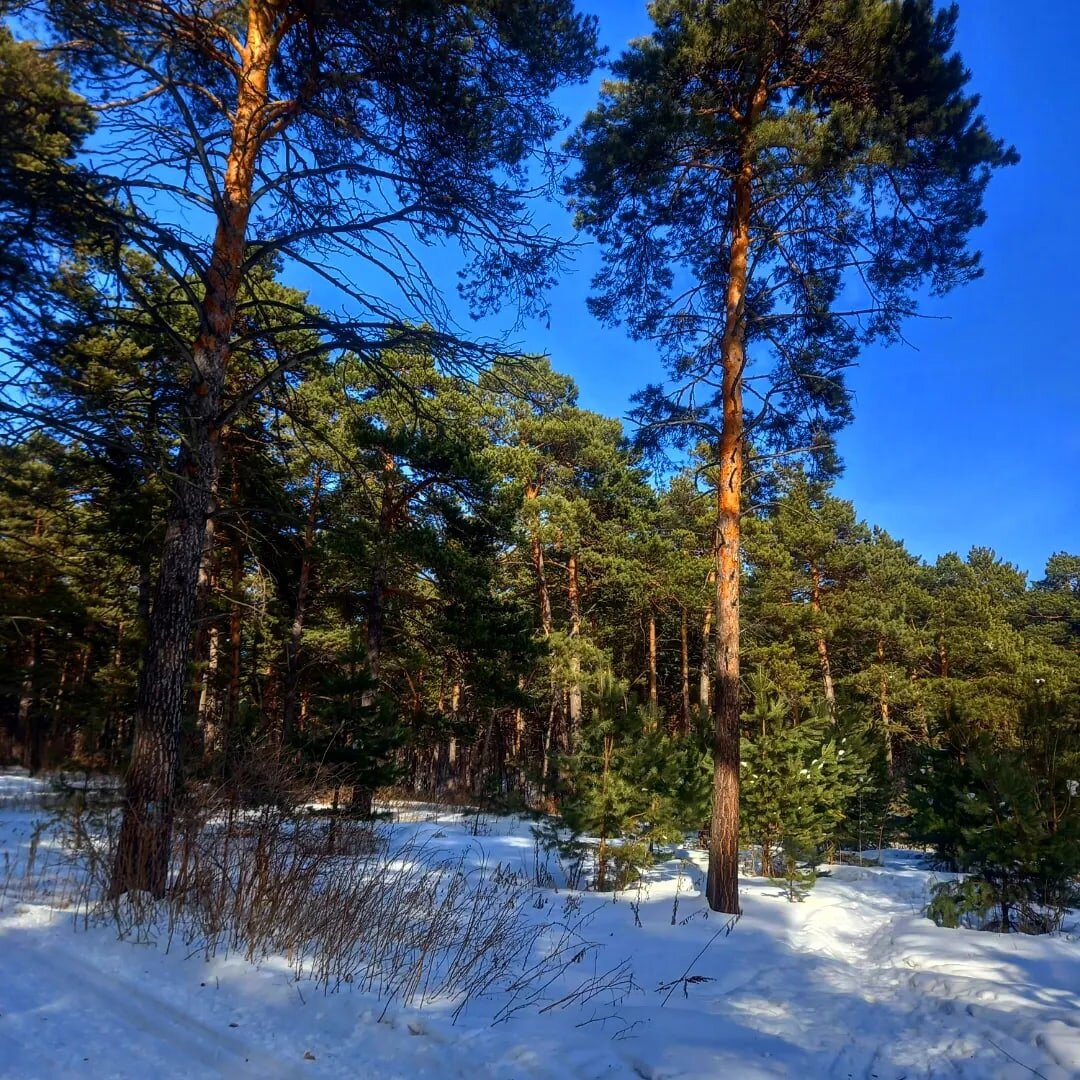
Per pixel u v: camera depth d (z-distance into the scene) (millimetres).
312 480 18141
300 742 11930
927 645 35156
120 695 17812
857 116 10805
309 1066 4402
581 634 29109
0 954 5754
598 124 12125
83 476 10375
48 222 6859
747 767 13578
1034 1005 6078
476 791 28109
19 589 17062
